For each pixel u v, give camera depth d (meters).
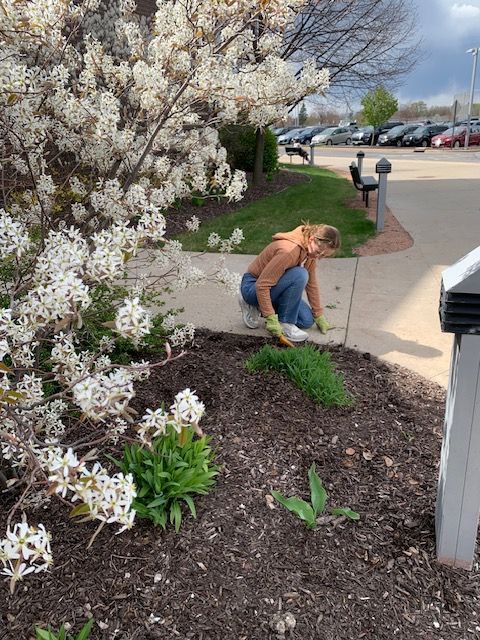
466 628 1.80
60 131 2.88
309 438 2.72
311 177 15.04
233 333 4.05
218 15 2.48
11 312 1.75
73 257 1.70
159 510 2.11
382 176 7.65
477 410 1.78
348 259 6.37
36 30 2.42
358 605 1.86
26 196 3.04
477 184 13.38
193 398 1.56
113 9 6.75
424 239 7.34
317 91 2.84
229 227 8.16
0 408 1.60
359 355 3.73
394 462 2.59
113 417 2.31
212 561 1.99
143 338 3.32
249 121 3.04
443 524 1.96
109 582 1.90
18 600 1.84
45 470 1.77
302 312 4.03
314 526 2.16
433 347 3.92
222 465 2.47
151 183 3.26
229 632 1.76
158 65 2.74
